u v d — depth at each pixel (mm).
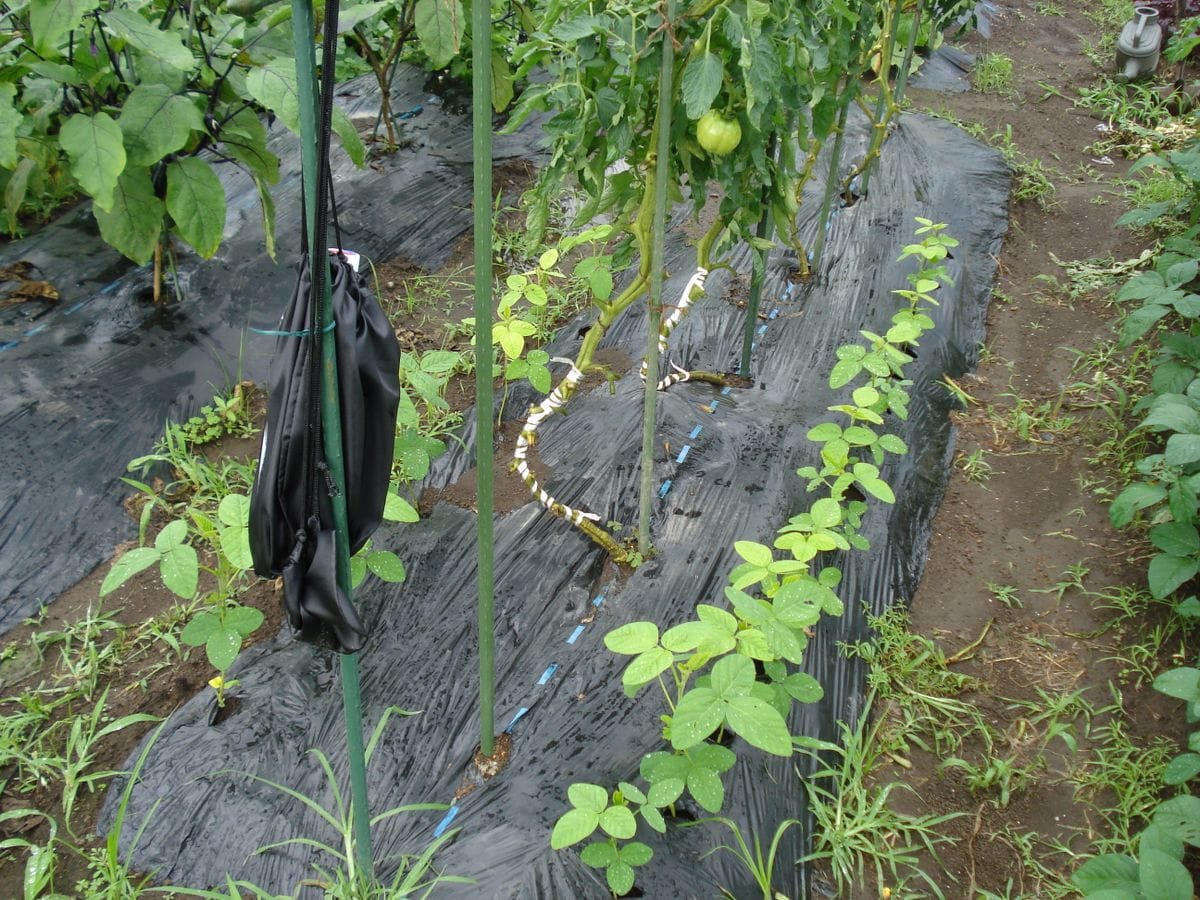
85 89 3469
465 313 4176
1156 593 2760
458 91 5441
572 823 2000
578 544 3057
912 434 3664
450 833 2223
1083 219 5078
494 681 2660
